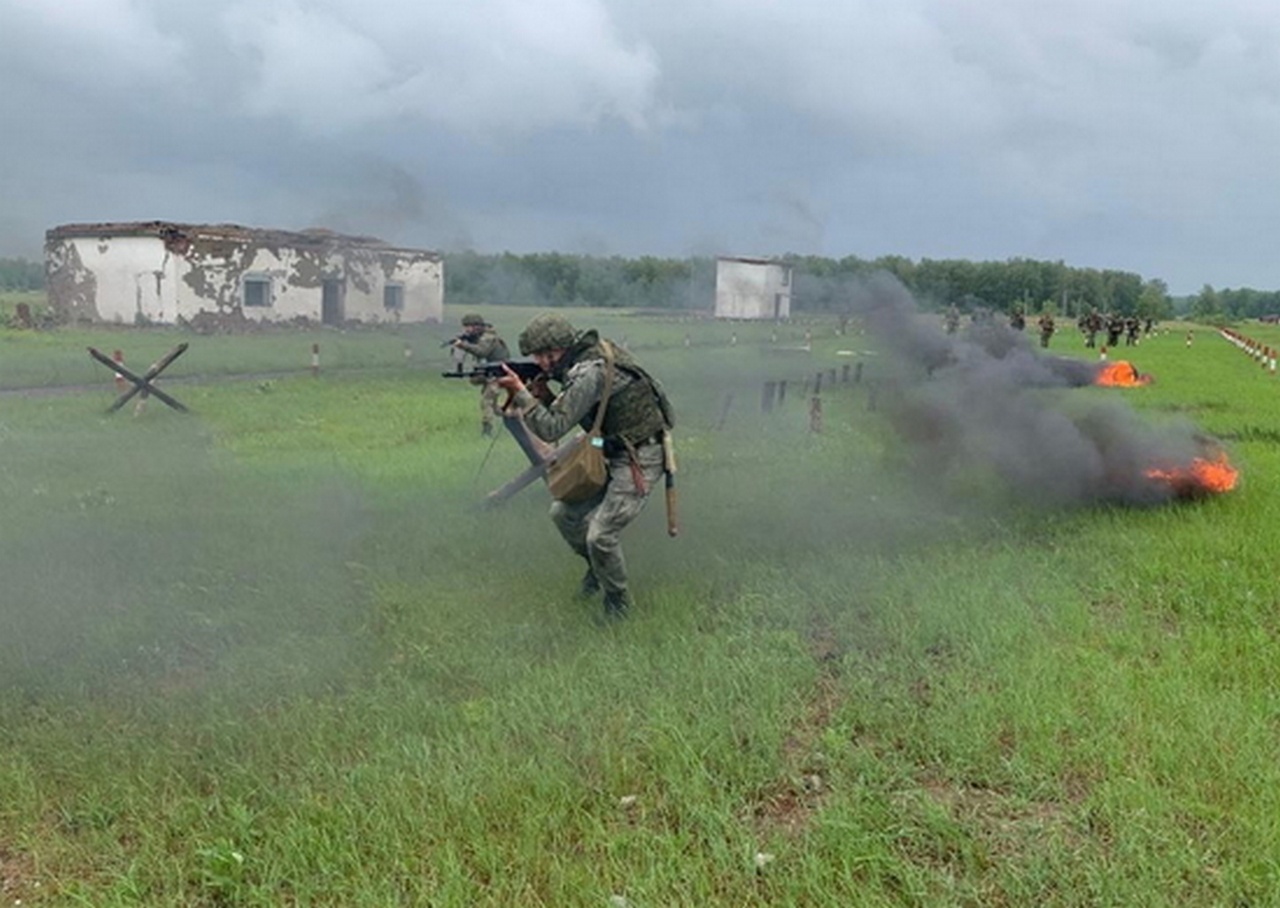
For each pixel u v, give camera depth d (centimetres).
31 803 356
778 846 329
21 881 318
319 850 324
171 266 3278
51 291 3606
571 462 532
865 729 423
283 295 3531
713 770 382
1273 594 600
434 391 1886
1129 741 400
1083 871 314
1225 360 3359
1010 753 398
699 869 314
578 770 382
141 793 362
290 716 421
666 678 466
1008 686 453
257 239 3450
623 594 550
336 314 3691
